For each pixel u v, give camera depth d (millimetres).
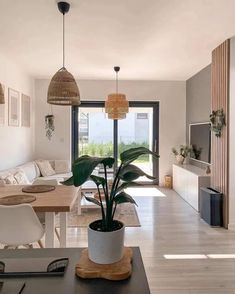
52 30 3625
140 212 4656
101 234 1116
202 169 5457
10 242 2227
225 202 3902
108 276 1052
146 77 6590
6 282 1036
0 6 2953
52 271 1118
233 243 3342
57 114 6875
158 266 2754
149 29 3570
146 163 7113
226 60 3898
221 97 4074
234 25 3439
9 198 2527
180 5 2926
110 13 3109
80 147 7082
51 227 2432
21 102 5805
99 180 1199
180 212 4660
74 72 6086
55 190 2939
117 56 4828
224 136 3961
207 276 2562
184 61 5141
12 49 4430
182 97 7004
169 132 7027
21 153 5828
